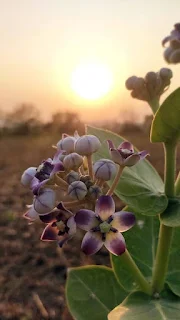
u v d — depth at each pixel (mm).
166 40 163
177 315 125
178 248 146
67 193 110
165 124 124
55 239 108
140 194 131
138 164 139
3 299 293
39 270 326
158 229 155
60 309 279
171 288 136
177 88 118
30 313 277
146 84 150
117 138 141
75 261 332
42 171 110
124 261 133
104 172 110
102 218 108
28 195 514
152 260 152
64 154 113
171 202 131
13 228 393
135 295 134
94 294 156
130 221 108
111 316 120
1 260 339
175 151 130
